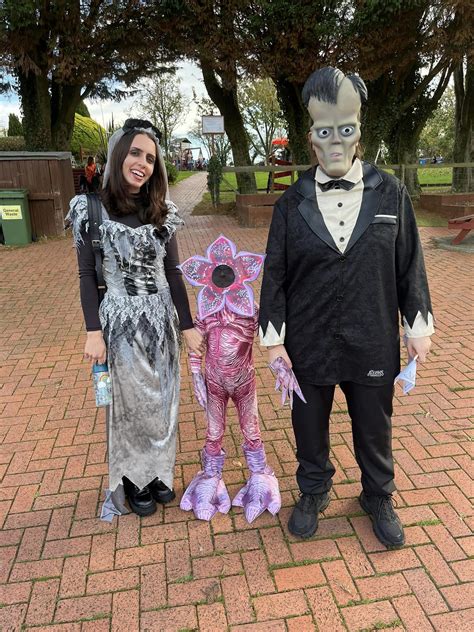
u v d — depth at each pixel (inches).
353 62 394.3
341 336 82.9
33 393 154.6
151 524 99.9
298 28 374.6
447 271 280.8
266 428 131.7
